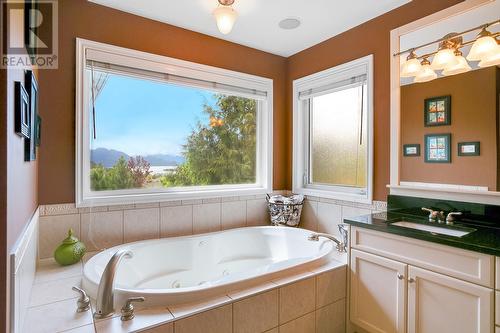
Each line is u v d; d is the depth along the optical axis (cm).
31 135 136
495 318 125
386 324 167
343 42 253
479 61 172
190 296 138
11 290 98
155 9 216
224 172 283
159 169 246
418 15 201
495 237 142
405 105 208
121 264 193
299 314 166
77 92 201
